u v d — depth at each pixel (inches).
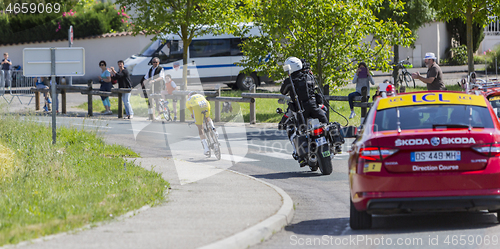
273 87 1987.0
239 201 530.6
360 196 425.4
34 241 376.8
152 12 1524.4
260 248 399.5
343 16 1254.9
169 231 411.5
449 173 410.3
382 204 416.5
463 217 484.4
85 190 563.8
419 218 488.4
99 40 2439.7
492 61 2191.2
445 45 2728.8
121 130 1156.5
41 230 397.1
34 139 883.4
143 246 369.7
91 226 423.2
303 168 772.0
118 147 896.9
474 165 410.9
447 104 467.5
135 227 423.8
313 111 714.8
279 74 1369.3
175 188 600.1
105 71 1547.7
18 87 1809.8
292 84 716.0
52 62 799.1
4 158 669.3
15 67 2351.1
